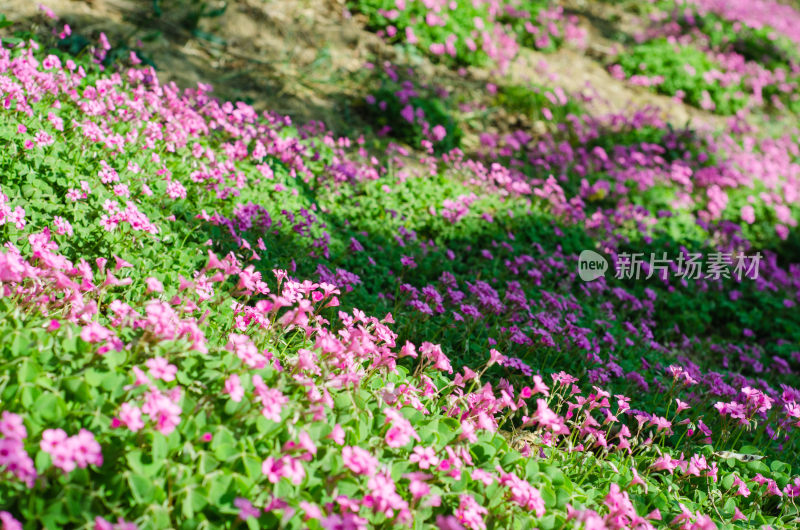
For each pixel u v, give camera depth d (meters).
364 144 7.89
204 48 8.03
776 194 10.73
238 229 4.96
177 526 2.45
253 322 3.73
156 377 2.59
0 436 2.24
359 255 5.82
